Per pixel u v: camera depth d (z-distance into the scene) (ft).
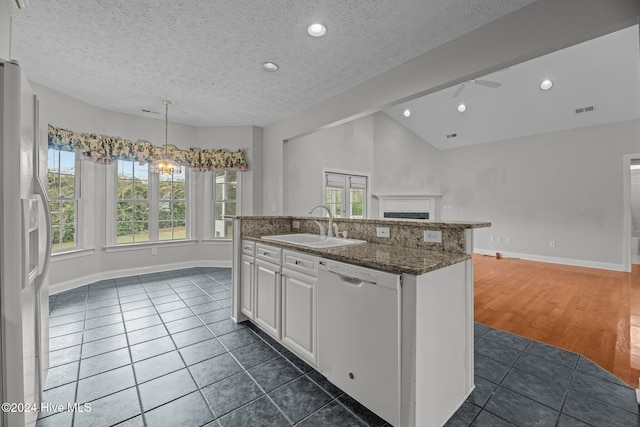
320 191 18.84
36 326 4.70
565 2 5.89
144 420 4.77
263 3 6.40
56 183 11.68
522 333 8.19
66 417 4.82
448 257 5.02
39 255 4.74
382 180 23.13
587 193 16.89
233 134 15.83
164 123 14.84
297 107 12.95
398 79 9.17
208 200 15.92
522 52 6.46
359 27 7.26
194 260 15.93
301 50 8.32
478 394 5.50
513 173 19.80
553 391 5.58
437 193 23.27
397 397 4.27
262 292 7.70
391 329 4.31
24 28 7.25
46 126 5.69
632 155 15.51
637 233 17.84
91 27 7.23
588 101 15.01
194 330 8.21
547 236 18.39
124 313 9.35
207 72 9.66
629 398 5.35
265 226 9.47
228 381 5.86
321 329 5.65
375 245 6.61
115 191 13.66
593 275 14.85
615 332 8.22
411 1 6.33
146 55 8.59
